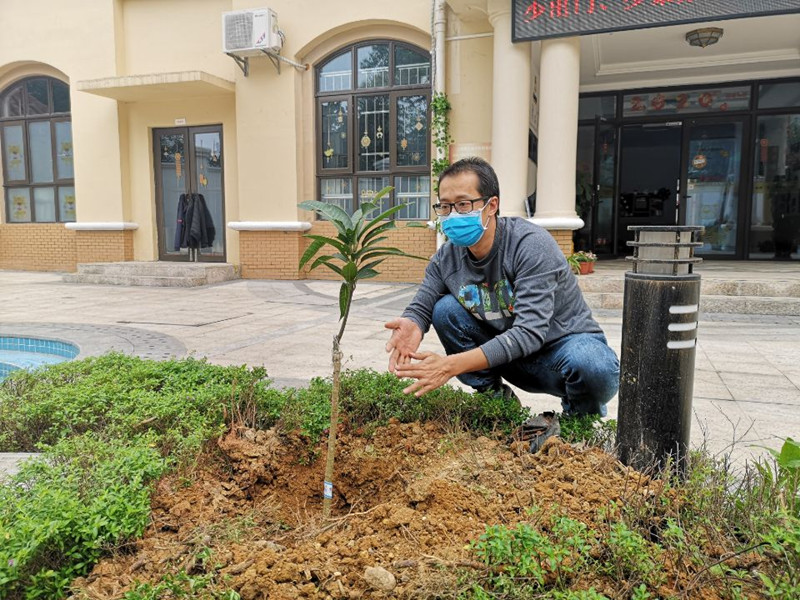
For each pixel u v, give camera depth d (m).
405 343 2.42
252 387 2.79
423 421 2.60
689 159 10.42
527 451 2.24
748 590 1.45
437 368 2.01
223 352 4.97
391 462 2.24
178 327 6.16
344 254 1.84
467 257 2.46
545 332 2.19
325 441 2.41
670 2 7.13
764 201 10.17
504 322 2.44
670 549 1.57
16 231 12.71
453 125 9.34
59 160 12.32
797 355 4.82
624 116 10.60
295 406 2.59
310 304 7.84
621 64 9.83
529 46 8.11
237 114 10.59
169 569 1.53
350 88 10.34
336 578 1.49
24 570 1.50
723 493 1.84
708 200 10.42
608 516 1.64
